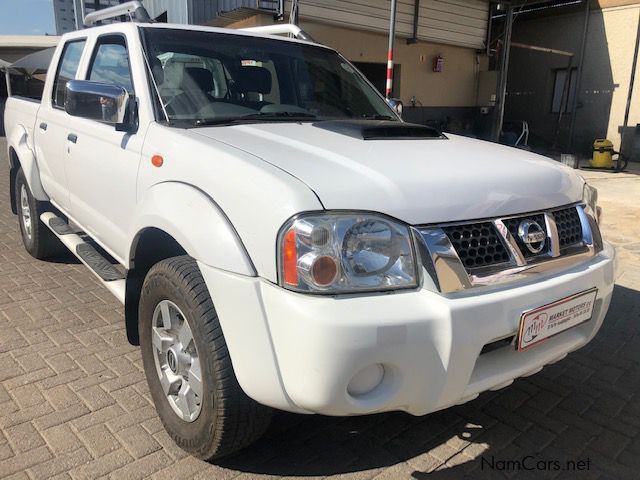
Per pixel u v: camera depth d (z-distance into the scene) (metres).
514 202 2.27
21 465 2.40
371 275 1.92
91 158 3.25
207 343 2.14
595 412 2.98
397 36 12.21
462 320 1.94
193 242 2.14
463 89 14.42
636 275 5.31
